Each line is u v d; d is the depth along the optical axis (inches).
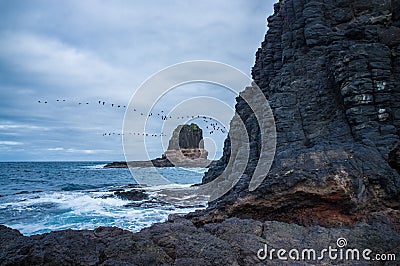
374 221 313.9
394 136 456.4
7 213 687.7
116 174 2153.1
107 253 218.8
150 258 212.8
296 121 580.4
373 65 493.4
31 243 220.5
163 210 687.1
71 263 205.3
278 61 770.2
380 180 392.5
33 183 1560.0
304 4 709.9
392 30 542.3
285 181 400.8
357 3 636.7
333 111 557.3
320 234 262.8
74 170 2694.4
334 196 379.9
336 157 424.2
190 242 238.8
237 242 247.0
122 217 626.5
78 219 619.5
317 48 642.8
